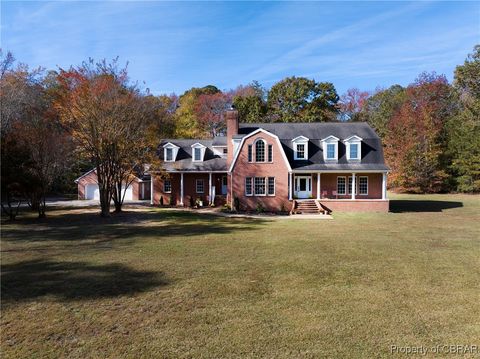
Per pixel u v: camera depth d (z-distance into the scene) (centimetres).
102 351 569
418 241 1525
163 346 582
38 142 2433
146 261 1160
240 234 1750
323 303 766
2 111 2955
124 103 2439
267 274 998
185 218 2464
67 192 5119
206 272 1021
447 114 4931
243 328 645
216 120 5775
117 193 3031
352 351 559
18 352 569
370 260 1162
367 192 3150
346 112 6247
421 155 4656
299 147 3084
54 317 702
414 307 738
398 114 5031
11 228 1969
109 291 854
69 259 1191
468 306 742
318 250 1334
